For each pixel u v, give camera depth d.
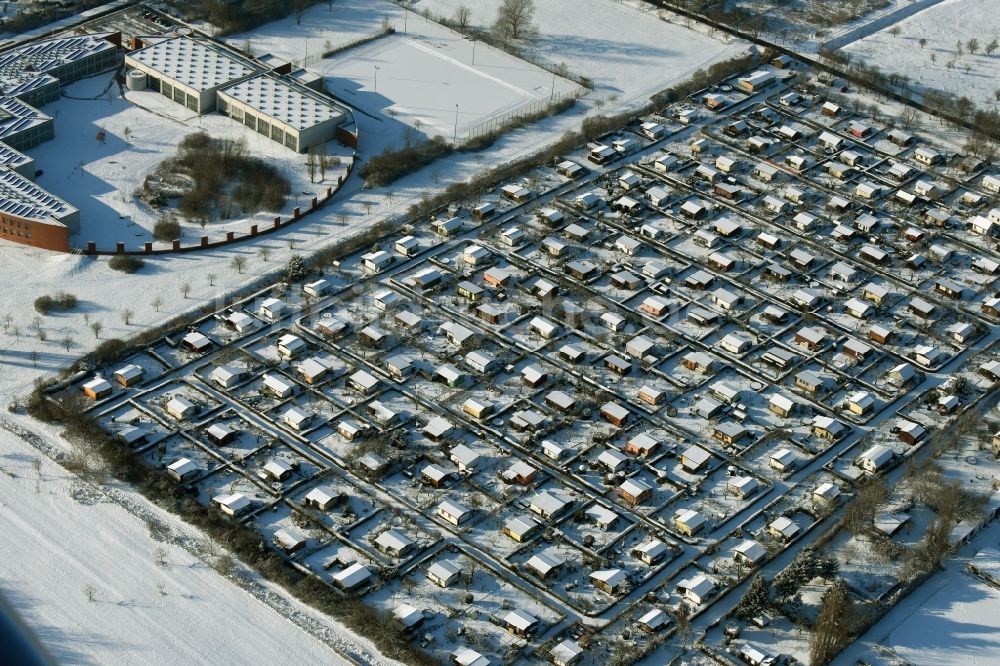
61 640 163.38
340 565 180.50
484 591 177.62
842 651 169.88
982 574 184.75
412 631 169.50
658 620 172.50
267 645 165.88
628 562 184.75
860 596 178.75
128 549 179.38
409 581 177.75
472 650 165.62
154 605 170.50
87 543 179.75
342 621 170.50
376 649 166.50
